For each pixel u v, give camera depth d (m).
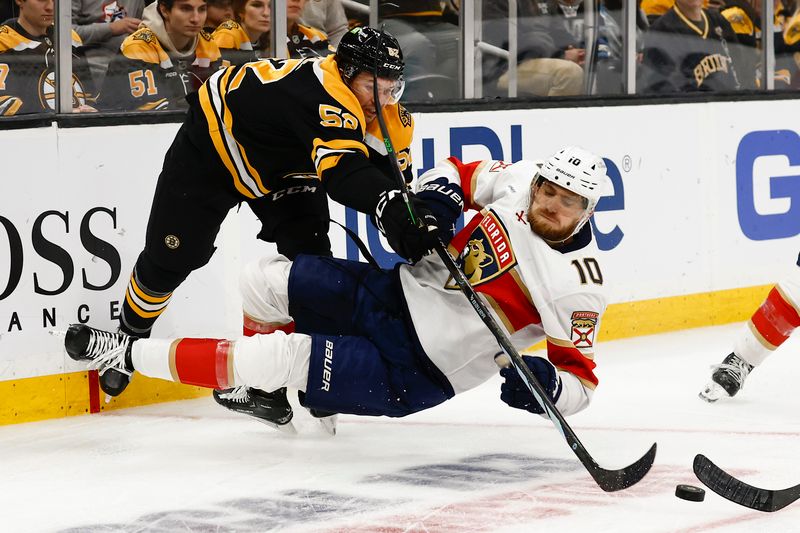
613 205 10.11
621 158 10.22
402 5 9.32
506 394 5.51
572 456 6.23
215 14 8.44
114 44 8.05
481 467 6.01
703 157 10.75
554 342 5.68
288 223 6.94
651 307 10.41
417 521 5.08
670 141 10.52
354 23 9.16
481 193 6.06
